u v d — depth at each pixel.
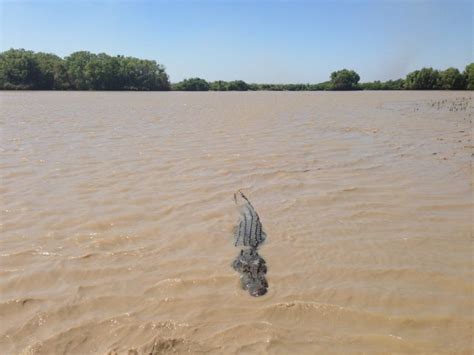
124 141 16.92
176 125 21.77
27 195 10.38
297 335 5.56
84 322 5.79
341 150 15.67
